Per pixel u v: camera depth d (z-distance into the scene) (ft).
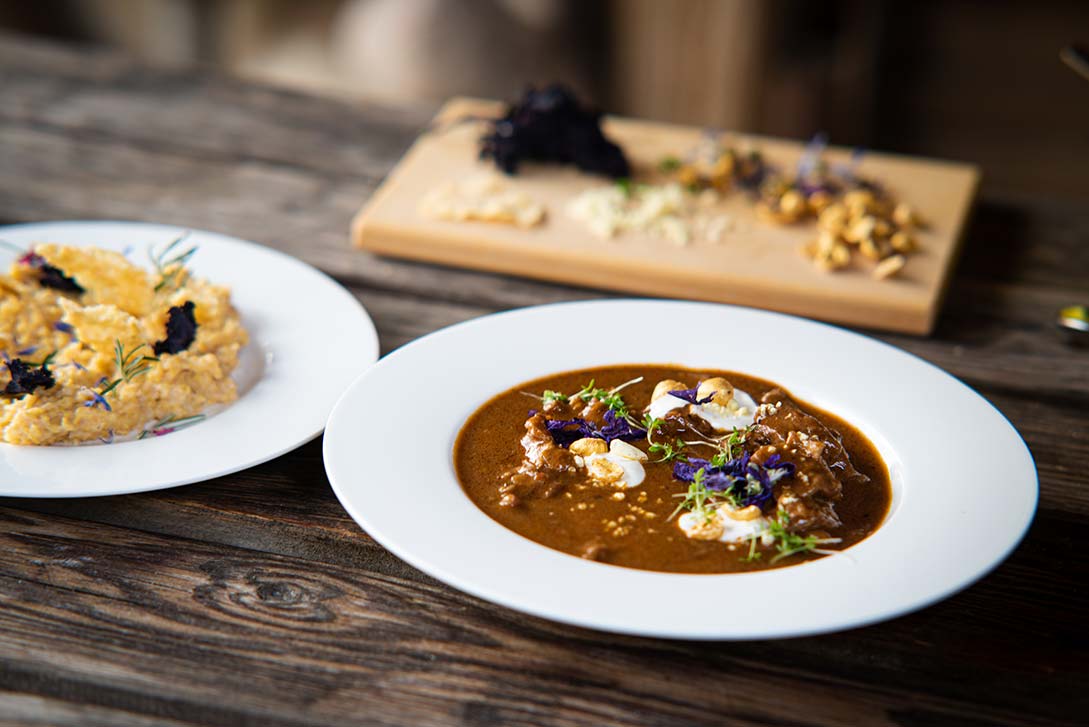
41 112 3.36
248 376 2.32
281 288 2.53
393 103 3.56
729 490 1.98
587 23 6.40
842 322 2.65
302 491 2.14
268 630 1.89
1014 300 2.74
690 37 6.04
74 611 1.91
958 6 6.45
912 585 1.81
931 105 6.68
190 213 2.96
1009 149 6.57
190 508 2.09
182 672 1.83
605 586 1.79
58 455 2.06
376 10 6.73
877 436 2.14
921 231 2.85
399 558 2.02
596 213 2.87
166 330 2.26
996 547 1.88
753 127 6.24
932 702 1.83
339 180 3.15
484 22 6.48
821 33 6.07
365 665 1.85
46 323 2.33
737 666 1.86
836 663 1.87
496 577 1.79
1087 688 1.85
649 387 2.25
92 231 2.67
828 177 3.07
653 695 1.82
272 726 1.77
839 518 1.97
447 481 1.99
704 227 2.85
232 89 3.56
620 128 3.31
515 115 3.09
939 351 2.57
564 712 1.80
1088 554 2.06
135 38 7.09
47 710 1.79
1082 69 2.91
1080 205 3.13
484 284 2.75
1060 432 2.33
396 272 2.77
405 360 2.23
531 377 2.25
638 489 2.01
